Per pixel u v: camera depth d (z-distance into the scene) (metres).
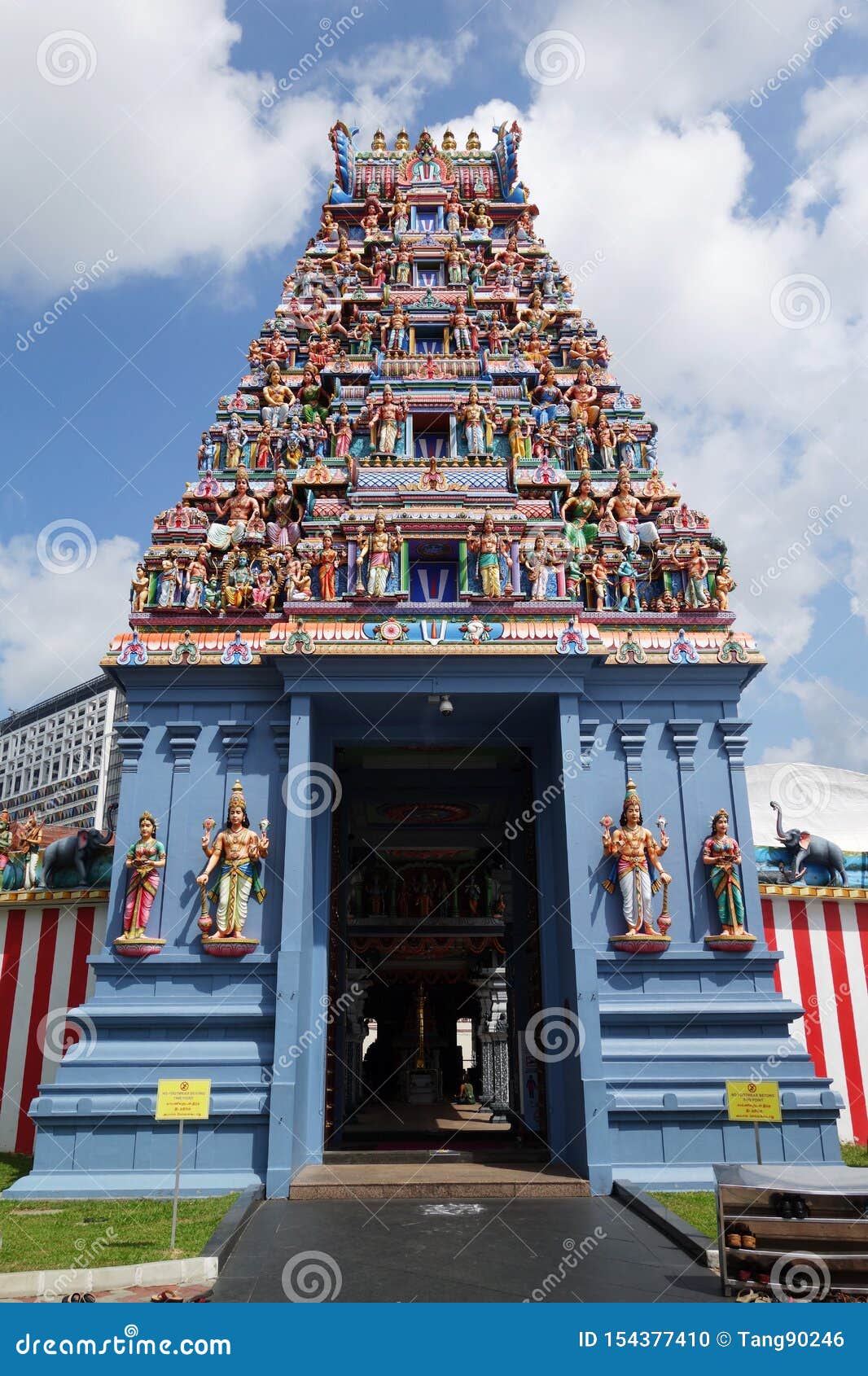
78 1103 11.80
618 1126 12.09
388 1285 7.70
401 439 16.86
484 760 17.19
